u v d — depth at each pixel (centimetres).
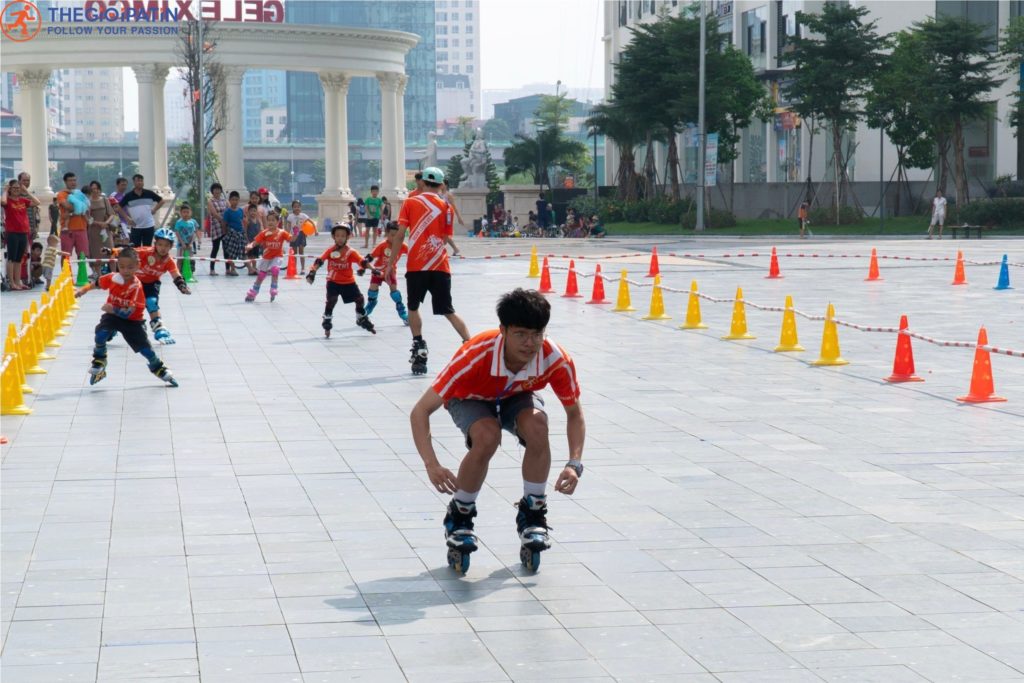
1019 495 772
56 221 2428
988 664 495
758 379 1262
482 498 768
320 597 579
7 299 2180
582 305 2039
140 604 568
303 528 700
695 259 3325
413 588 593
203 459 886
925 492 782
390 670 489
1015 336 1580
